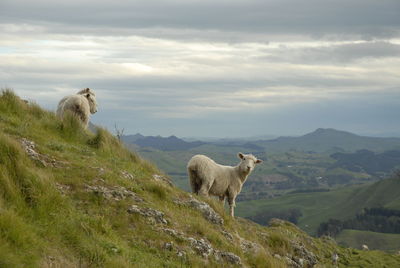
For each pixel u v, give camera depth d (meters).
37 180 10.00
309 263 17.05
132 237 10.67
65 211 9.89
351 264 21.61
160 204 12.78
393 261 23.27
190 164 17.88
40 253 8.13
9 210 8.51
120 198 11.77
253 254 13.54
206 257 11.44
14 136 12.57
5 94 15.38
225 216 14.91
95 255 8.80
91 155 14.21
